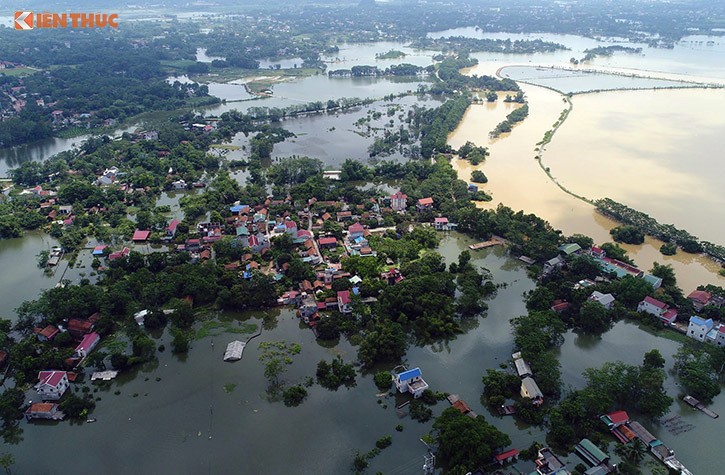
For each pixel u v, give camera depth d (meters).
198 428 123.19
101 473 112.56
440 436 114.75
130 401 131.38
